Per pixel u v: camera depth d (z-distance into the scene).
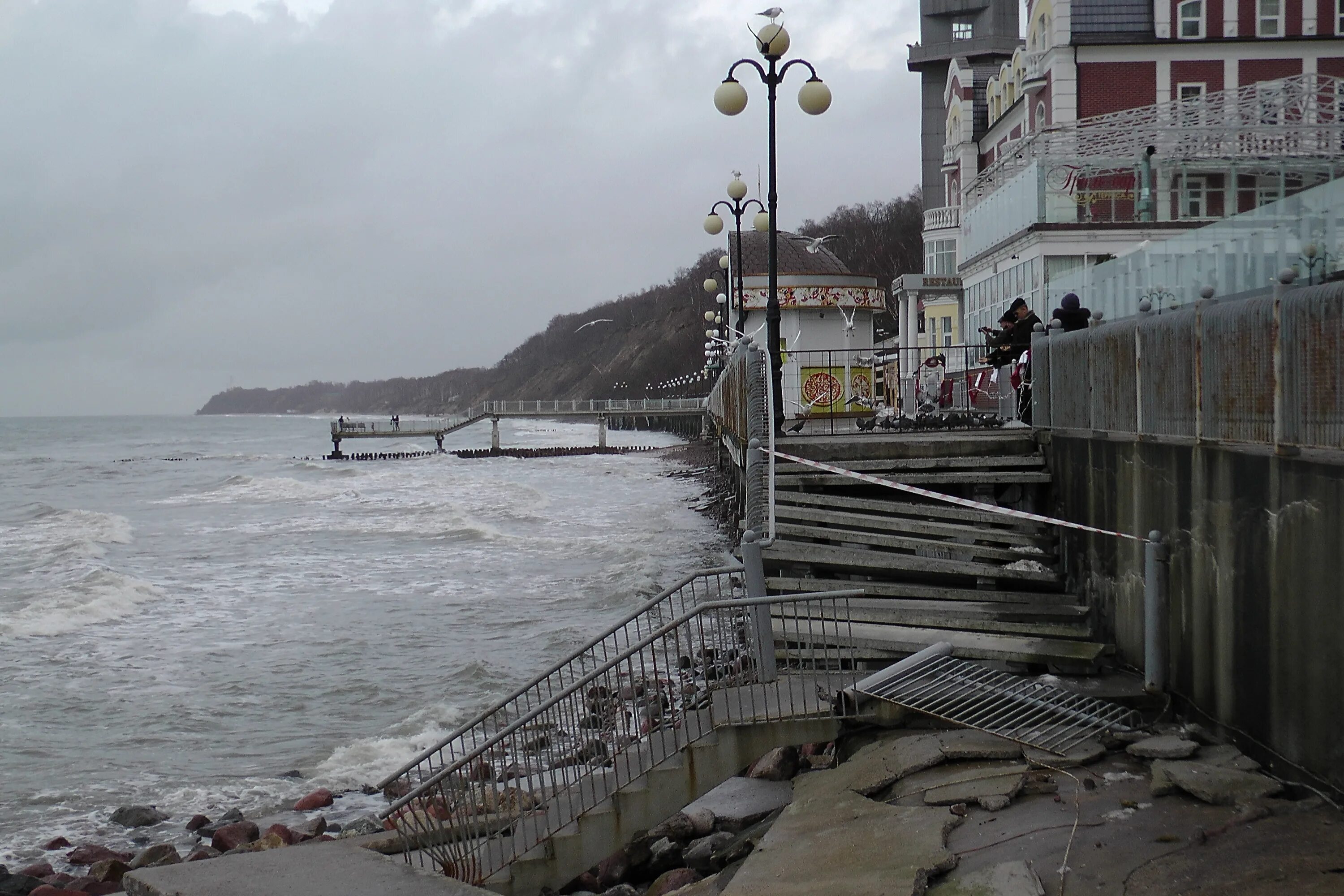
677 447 106.81
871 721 9.31
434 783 8.82
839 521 12.86
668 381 168.00
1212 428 8.48
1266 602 7.58
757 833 8.65
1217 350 8.41
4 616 23.11
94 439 179.50
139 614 24.05
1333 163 25.06
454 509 47.91
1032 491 13.60
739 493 26.42
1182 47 33.38
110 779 13.47
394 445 146.00
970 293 32.41
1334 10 33.25
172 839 11.59
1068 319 15.21
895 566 11.97
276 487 65.69
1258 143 25.30
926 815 7.36
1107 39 33.47
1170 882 6.04
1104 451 11.03
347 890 7.14
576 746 9.34
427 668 18.45
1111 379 10.95
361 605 24.70
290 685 17.69
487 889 8.32
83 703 16.86
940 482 13.71
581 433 175.38
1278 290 7.53
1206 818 6.80
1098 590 11.05
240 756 14.34
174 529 43.59
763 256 44.59
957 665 9.89
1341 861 5.98
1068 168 25.44
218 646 20.62
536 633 20.89
